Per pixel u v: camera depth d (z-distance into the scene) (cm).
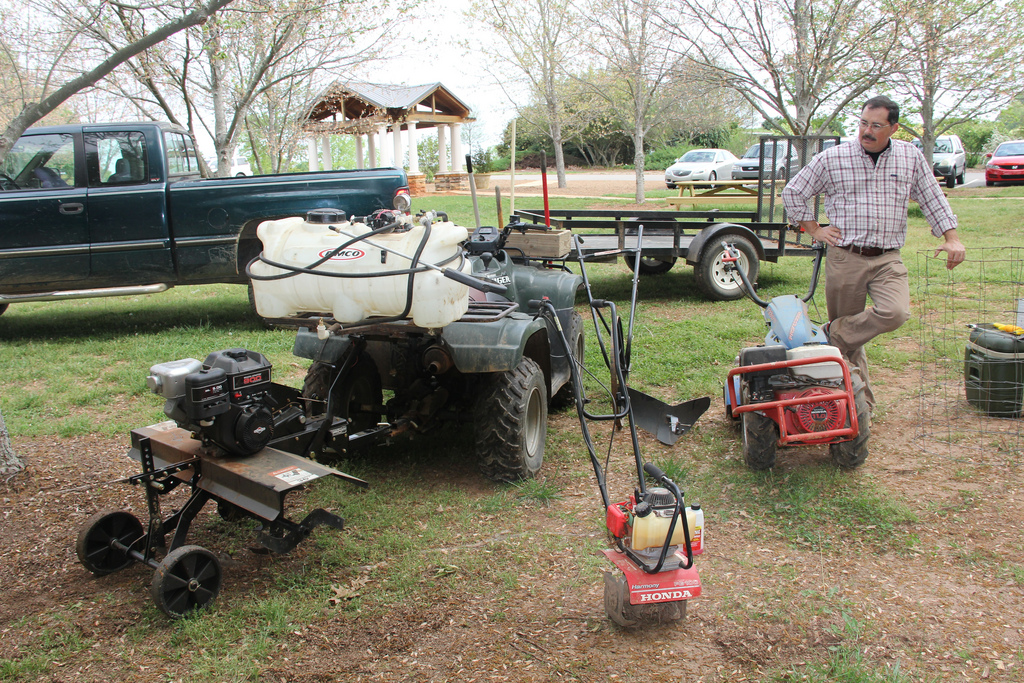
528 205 2089
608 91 2336
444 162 3194
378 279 355
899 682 267
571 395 575
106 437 534
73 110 1628
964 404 542
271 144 1470
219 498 364
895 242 459
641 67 1812
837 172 461
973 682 270
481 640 302
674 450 487
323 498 429
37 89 863
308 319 394
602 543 371
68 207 770
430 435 524
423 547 373
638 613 299
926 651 287
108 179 786
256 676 284
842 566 346
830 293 486
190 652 300
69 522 408
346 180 793
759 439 429
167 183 791
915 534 368
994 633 296
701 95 1703
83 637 313
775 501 406
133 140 787
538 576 345
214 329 845
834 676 273
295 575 351
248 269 378
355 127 2566
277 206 791
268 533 329
